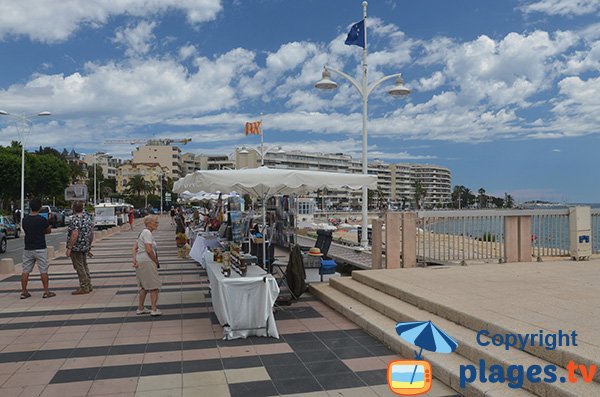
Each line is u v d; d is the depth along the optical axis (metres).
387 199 146.25
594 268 9.20
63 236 32.47
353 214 78.81
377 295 7.59
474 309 5.80
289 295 8.34
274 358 5.54
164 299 9.06
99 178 115.31
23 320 7.44
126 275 12.25
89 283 9.79
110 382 4.83
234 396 4.47
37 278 11.80
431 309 6.33
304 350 5.84
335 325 7.02
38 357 5.63
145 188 106.94
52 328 6.95
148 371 5.14
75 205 9.68
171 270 13.00
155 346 6.04
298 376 4.96
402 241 9.91
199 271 12.78
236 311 6.32
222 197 19.95
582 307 5.83
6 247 22.78
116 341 6.28
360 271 9.12
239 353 5.73
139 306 7.76
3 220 28.64
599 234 11.24
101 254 17.72
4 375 5.04
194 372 5.10
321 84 13.82
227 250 8.33
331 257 13.16
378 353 5.69
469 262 10.16
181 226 16.75
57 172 59.97
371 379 4.86
